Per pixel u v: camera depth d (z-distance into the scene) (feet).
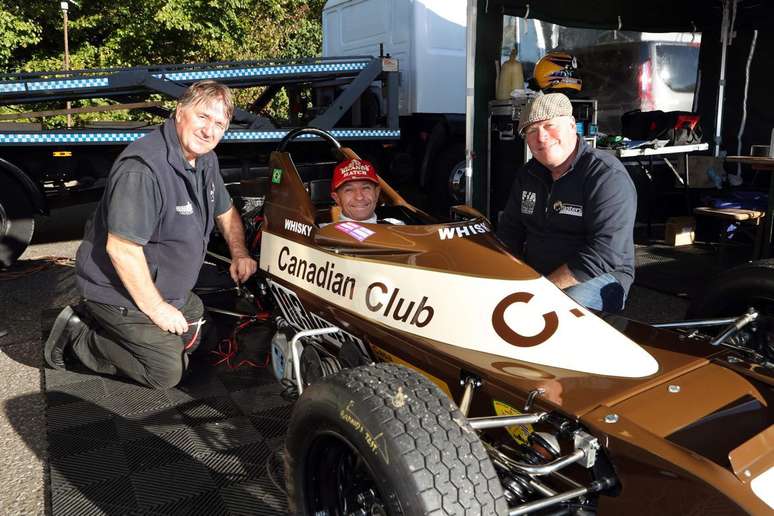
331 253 8.89
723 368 6.41
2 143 17.71
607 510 5.66
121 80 19.10
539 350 6.51
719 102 22.74
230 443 9.00
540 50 22.79
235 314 12.10
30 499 7.82
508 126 17.97
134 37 50.96
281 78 21.25
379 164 23.41
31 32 46.96
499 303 6.95
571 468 6.05
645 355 6.52
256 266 11.31
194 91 9.43
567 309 6.83
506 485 6.05
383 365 5.91
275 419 9.70
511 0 18.01
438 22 22.66
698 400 5.82
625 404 5.72
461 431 5.16
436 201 24.02
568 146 9.07
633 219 9.07
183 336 10.88
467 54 16.99
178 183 9.78
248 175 21.38
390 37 23.54
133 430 9.35
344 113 21.29
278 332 9.43
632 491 5.35
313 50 63.57
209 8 52.42
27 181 17.79
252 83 20.92
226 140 20.07
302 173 21.67
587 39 23.48
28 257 19.89
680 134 20.72
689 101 25.29
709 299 9.01
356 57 21.22
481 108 18.30
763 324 8.52
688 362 6.48
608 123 24.27
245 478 8.16
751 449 5.11
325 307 8.76
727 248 19.95
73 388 10.76
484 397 6.52
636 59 24.13
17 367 11.69
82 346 10.97
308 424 5.82
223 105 9.57
